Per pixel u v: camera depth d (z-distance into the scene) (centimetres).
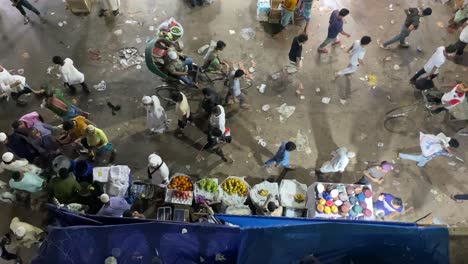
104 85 1022
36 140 816
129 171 820
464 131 977
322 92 1034
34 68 1044
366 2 1196
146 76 1041
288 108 1005
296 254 445
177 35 994
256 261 441
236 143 952
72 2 1105
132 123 970
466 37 1006
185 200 812
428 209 879
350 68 1005
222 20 1152
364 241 434
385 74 1068
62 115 871
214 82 1038
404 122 994
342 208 780
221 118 811
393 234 422
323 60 1086
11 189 852
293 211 812
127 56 1072
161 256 494
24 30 1108
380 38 1134
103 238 491
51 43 1088
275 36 1130
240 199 816
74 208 732
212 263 492
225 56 1087
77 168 816
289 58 992
